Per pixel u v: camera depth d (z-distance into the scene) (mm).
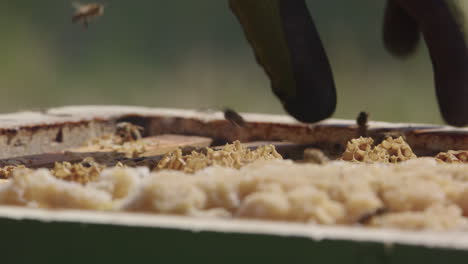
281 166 812
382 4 3342
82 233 750
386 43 1036
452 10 952
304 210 762
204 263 734
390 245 700
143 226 745
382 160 951
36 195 793
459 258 689
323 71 941
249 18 938
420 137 1051
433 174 804
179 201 773
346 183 782
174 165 911
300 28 937
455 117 953
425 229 765
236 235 727
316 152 862
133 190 803
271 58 938
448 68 950
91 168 868
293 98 939
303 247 712
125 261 747
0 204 793
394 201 783
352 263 706
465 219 781
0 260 756
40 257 753
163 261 744
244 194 784
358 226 769
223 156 907
